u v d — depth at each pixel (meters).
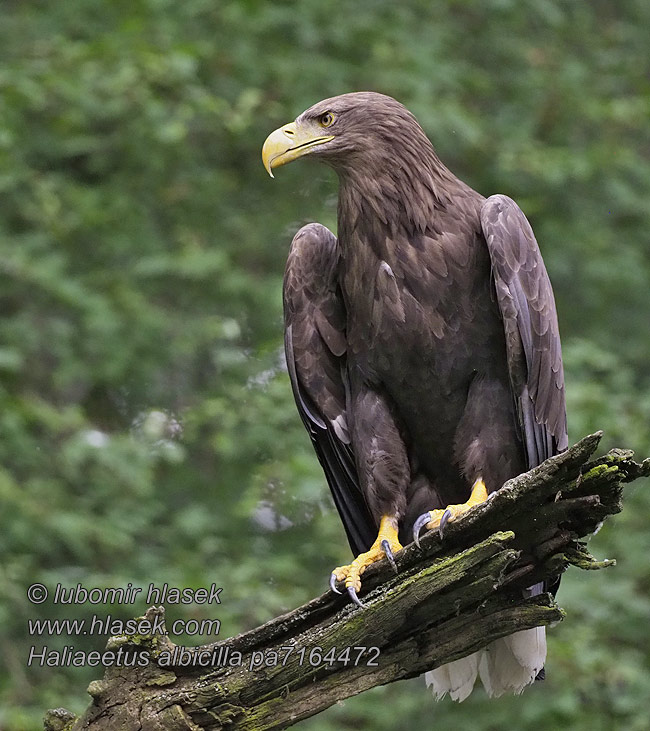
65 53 14.03
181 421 14.24
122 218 14.62
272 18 15.12
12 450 12.70
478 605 5.82
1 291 14.02
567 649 11.32
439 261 7.15
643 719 11.39
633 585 12.15
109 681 5.80
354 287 7.33
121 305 13.91
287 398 12.96
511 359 7.02
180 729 5.74
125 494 13.14
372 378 7.39
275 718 5.84
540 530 5.65
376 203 7.27
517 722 11.84
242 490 13.93
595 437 5.28
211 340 14.18
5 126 13.31
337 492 7.91
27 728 10.36
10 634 12.18
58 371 13.63
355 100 7.46
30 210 13.76
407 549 6.10
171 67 13.77
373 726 12.30
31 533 12.21
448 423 7.34
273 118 14.58
